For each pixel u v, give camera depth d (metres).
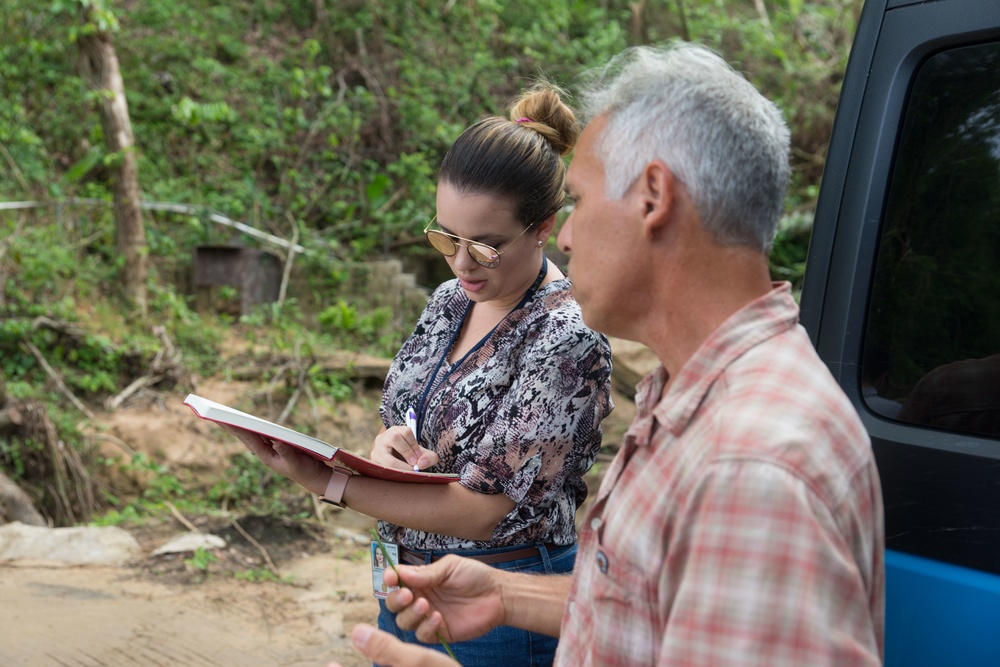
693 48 1.24
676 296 1.19
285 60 12.14
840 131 1.90
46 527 5.62
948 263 1.74
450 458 1.91
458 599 1.58
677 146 1.15
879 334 1.80
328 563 5.34
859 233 1.84
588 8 13.70
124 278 8.87
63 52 10.78
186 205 10.12
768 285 1.20
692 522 1.05
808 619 0.97
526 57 12.99
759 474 1.00
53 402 7.29
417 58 12.59
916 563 1.63
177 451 7.10
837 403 1.09
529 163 1.83
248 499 6.80
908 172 1.81
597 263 1.23
